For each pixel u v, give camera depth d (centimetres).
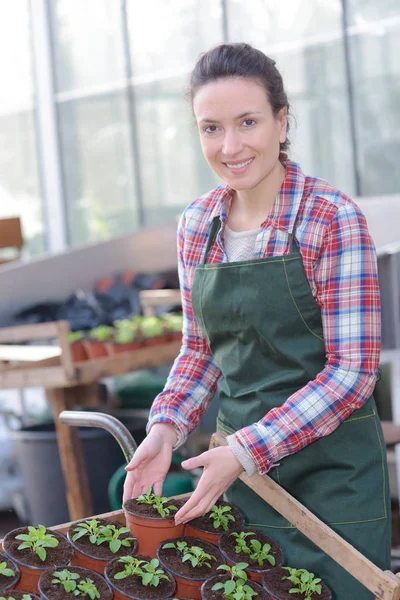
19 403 550
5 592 141
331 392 161
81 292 616
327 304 165
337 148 643
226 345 179
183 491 323
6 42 834
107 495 398
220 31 704
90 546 156
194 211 185
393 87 611
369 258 163
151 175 769
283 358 171
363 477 171
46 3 809
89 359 425
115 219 798
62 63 809
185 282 188
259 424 159
